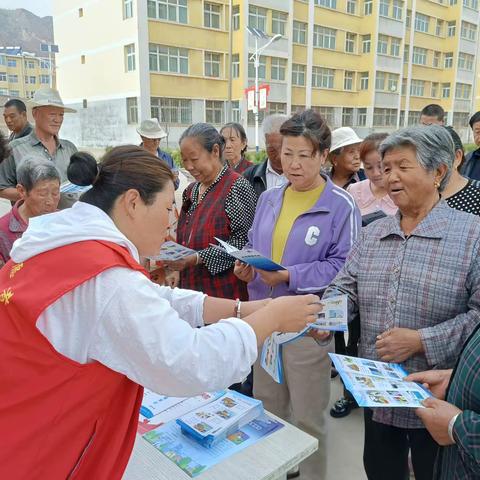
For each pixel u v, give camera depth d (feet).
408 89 100.94
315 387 6.14
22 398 2.72
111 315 2.70
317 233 6.04
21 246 2.95
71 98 81.87
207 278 7.67
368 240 5.12
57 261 2.82
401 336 4.50
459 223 4.53
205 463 3.67
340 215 6.05
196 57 69.92
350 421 8.64
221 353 2.93
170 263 7.48
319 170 6.13
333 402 9.20
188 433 3.99
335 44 87.35
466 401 3.50
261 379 6.62
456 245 4.44
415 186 4.50
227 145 12.86
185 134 7.64
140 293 2.77
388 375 4.23
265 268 5.29
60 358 2.71
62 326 2.73
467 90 115.14
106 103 73.36
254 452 3.81
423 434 4.76
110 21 69.05
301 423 6.21
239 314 3.98
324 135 5.93
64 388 2.74
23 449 2.74
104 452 2.96
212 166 7.67
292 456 3.76
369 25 89.45
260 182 10.59
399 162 4.52
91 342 2.74
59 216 3.17
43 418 2.74
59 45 82.58
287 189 6.64
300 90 82.69
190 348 2.83
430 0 101.91
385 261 4.85
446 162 4.49
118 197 3.12
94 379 2.78
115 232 2.97
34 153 11.15
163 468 3.62
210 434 3.87
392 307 4.74
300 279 5.83
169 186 3.28
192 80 70.08
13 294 2.77
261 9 74.02
